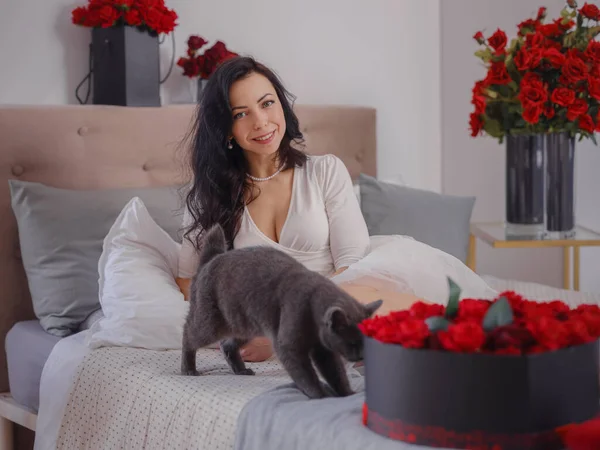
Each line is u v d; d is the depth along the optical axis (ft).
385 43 12.55
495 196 12.97
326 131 11.24
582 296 9.34
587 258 12.01
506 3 12.36
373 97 12.51
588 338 4.53
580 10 9.98
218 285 5.88
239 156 8.09
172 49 10.69
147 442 6.20
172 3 10.63
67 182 9.12
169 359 7.07
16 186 8.63
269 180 8.13
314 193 8.11
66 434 7.01
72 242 8.54
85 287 8.46
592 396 4.58
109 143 9.35
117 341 7.37
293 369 5.41
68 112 9.11
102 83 9.83
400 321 4.80
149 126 9.59
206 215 7.95
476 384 4.34
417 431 4.51
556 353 4.36
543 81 10.07
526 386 4.28
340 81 12.18
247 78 7.68
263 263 5.71
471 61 12.67
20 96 9.69
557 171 10.34
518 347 4.35
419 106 12.98
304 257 7.96
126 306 7.57
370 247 8.29
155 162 9.70
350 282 7.55
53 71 9.89
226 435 5.59
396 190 10.13
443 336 4.42
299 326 5.30
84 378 7.07
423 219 9.91
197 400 5.97
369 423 4.81
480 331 4.38
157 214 9.00
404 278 7.70
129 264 7.93
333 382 5.53
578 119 10.02
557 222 10.39
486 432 4.33
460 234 10.02
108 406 6.69
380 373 4.67
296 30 11.72
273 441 5.18
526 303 5.02
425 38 12.94
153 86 9.84
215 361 7.07
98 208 8.75
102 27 9.61
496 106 10.43
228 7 11.10
